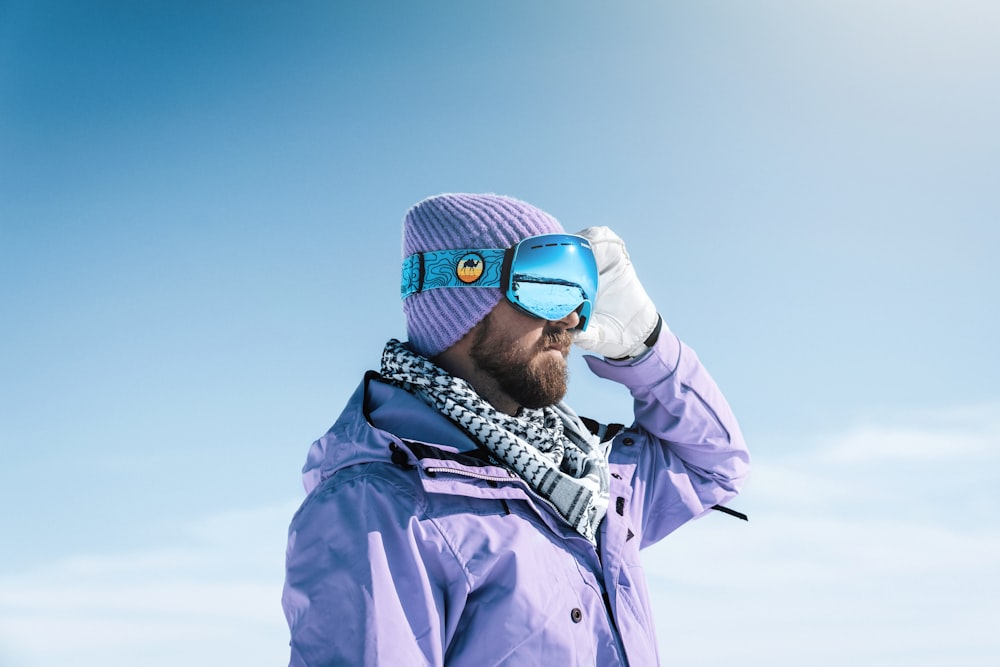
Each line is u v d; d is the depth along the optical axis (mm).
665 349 1993
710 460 2078
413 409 1602
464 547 1438
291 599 1407
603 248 1948
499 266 1645
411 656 1310
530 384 1668
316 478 1658
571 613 1474
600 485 1652
